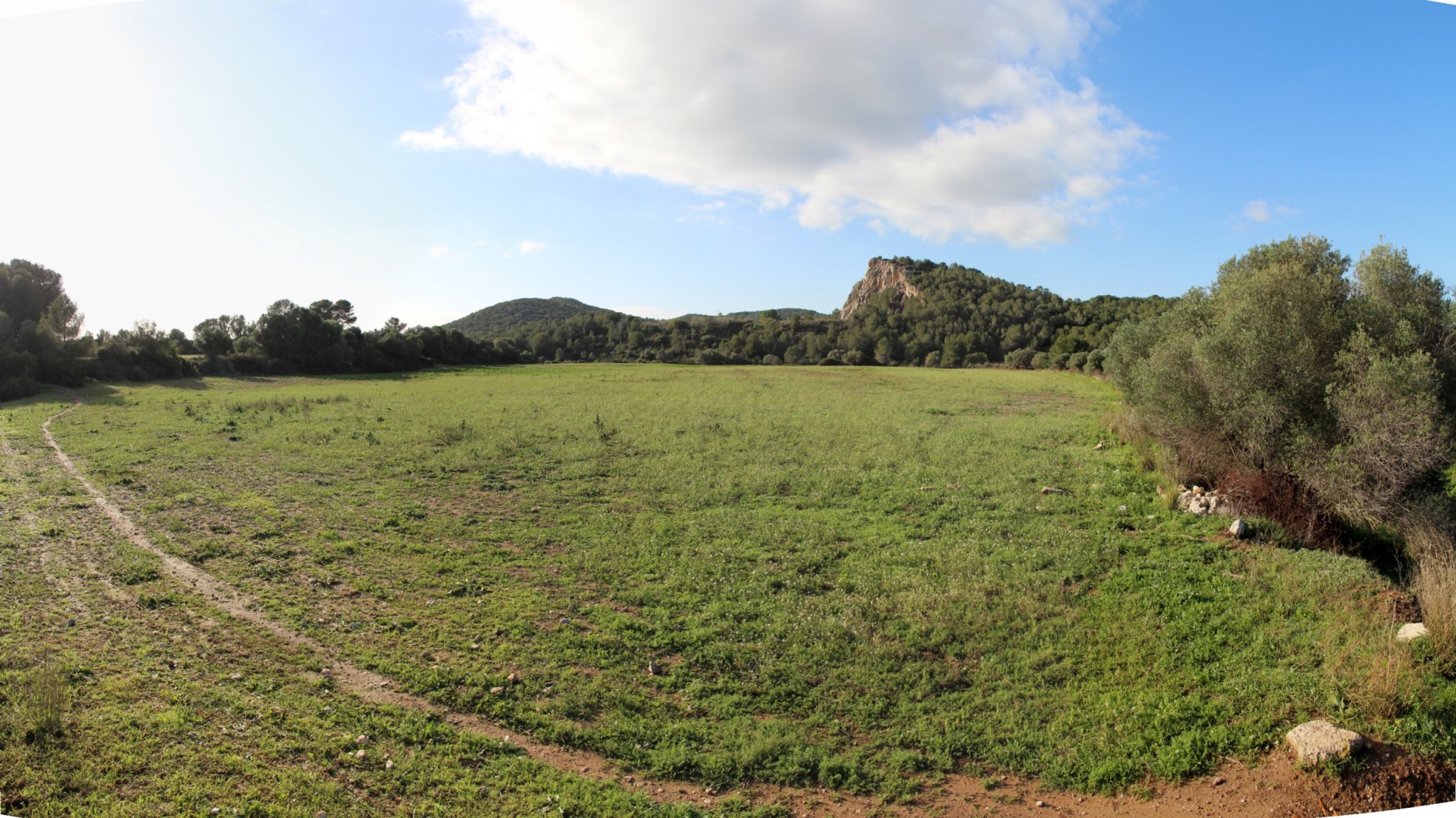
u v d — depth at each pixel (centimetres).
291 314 6312
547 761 706
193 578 1055
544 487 1723
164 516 1339
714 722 796
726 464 1972
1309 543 1277
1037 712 823
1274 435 1378
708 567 1202
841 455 2081
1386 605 957
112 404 3175
